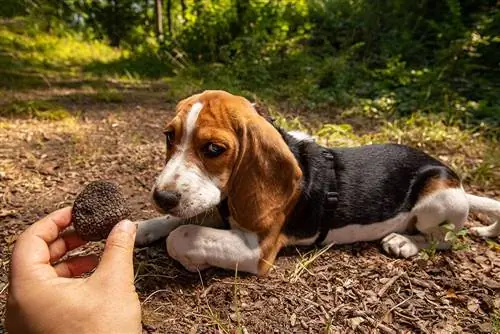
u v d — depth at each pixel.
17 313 0.23
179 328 0.32
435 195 0.43
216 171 0.35
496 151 0.71
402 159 0.45
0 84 1.14
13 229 0.45
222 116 0.35
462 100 0.94
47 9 2.01
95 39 2.16
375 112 0.95
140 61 1.63
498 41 1.09
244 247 0.37
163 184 0.34
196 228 0.37
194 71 1.32
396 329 0.34
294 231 0.41
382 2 1.42
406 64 1.23
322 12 1.54
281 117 0.83
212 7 1.59
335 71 1.17
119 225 0.25
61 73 1.43
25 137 0.72
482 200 0.47
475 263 0.43
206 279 0.37
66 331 0.22
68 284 0.23
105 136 0.76
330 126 0.77
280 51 1.35
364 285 0.39
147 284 0.37
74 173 0.59
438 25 1.27
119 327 0.22
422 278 0.40
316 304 0.36
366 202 0.42
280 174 0.37
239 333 0.32
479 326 0.35
